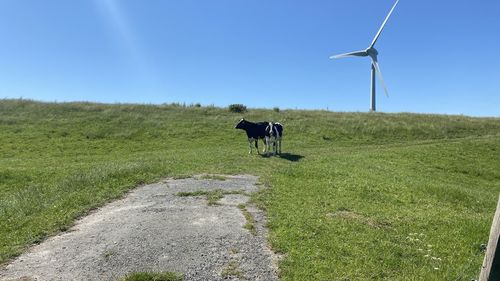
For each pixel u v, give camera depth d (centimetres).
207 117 4669
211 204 1420
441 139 4222
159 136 3903
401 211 1423
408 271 916
